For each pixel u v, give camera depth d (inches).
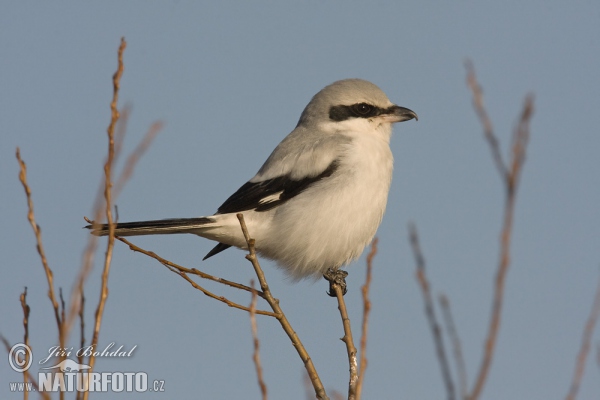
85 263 220.8
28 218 233.6
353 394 297.9
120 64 248.5
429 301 173.6
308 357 304.3
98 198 235.8
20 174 238.1
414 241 179.9
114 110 241.1
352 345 318.3
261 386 217.3
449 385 167.5
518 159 157.5
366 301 232.1
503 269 159.8
